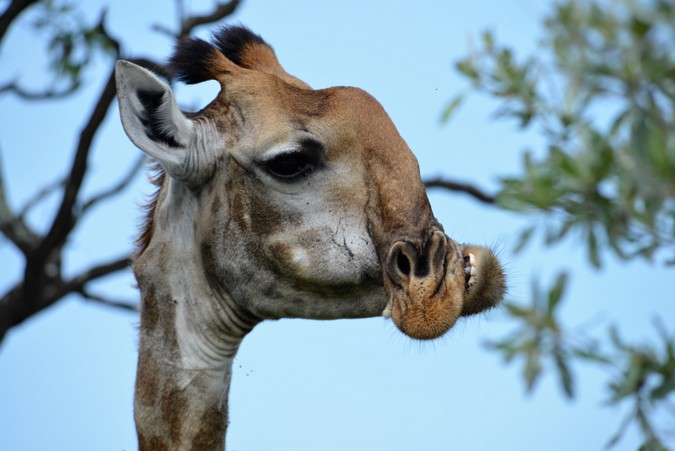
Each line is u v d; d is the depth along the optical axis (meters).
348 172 17.66
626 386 13.20
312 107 17.95
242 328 18.70
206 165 18.25
